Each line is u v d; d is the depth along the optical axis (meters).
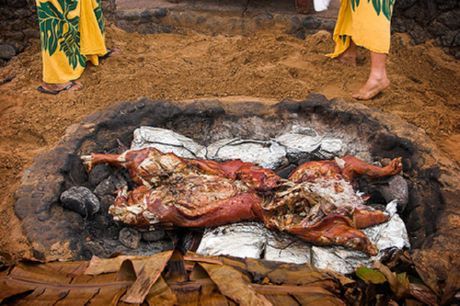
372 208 3.62
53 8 5.08
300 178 3.79
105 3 6.71
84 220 3.77
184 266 2.79
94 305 2.61
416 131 4.29
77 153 4.16
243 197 3.65
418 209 3.80
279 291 2.71
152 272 2.66
